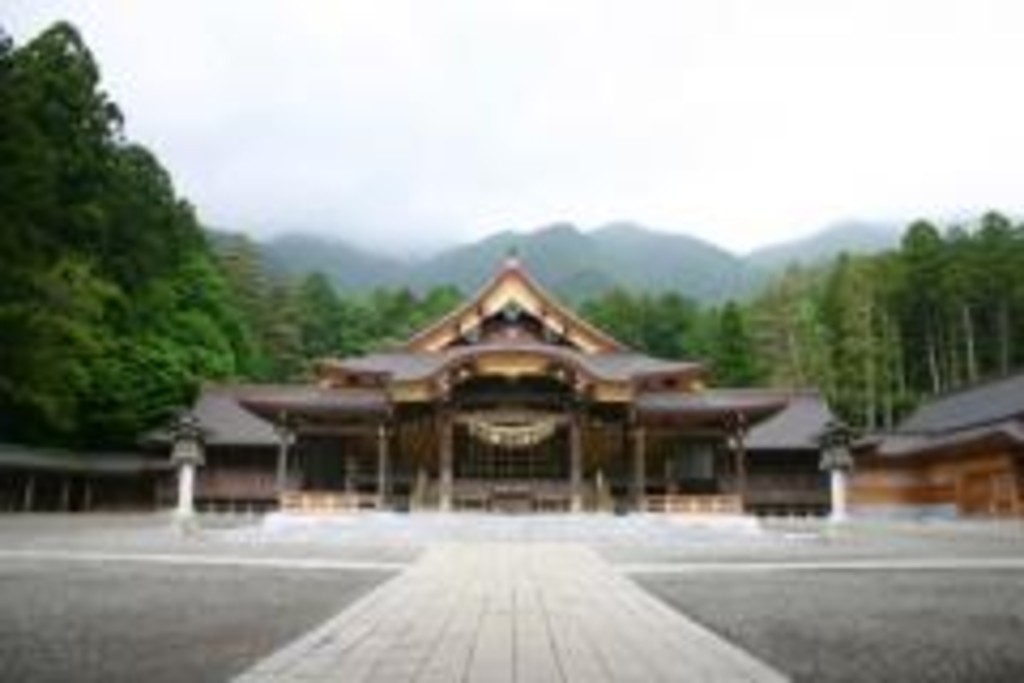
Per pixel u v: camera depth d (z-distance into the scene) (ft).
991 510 171.32
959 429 196.65
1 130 145.79
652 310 344.08
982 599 53.47
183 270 230.48
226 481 185.68
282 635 37.91
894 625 42.60
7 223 141.79
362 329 360.69
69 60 188.96
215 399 196.24
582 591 54.29
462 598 50.42
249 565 72.74
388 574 66.90
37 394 150.30
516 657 32.78
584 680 28.99
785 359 325.62
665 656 33.22
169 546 93.50
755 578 66.69
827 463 134.41
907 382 294.46
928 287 283.18
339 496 139.23
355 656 32.63
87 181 190.29
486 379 151.84
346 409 149.48
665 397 158.92
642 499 145.89
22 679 28.53
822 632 40.34
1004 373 207.41
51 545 90.02
